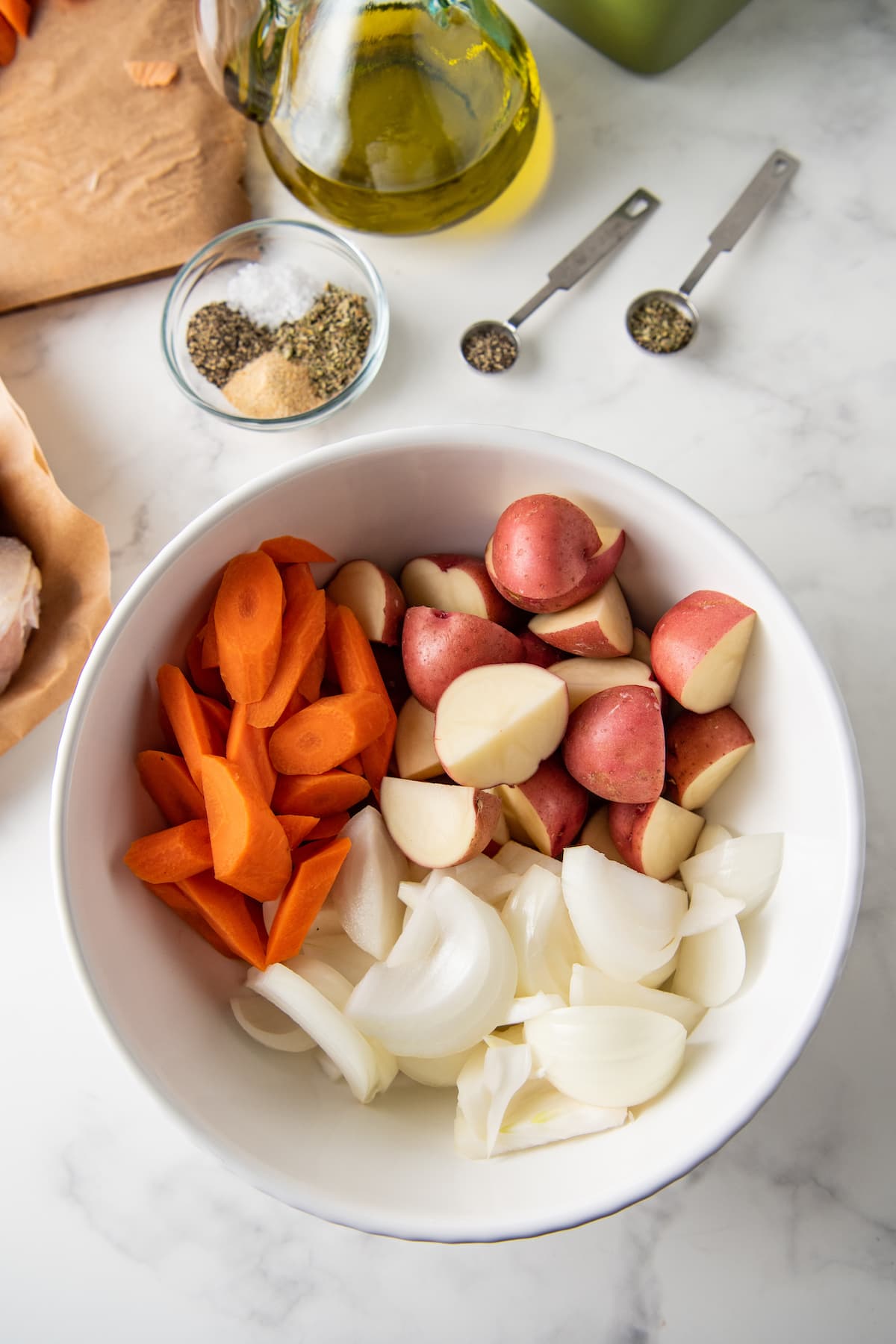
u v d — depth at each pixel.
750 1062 0.65
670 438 0.98
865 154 1.03
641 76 1.05
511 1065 0.71
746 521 0.96
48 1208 0.88
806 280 1.00
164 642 0.74
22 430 0.90
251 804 0.70
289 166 0.95
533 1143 0.70
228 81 0.92
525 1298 0.87
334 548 0.80
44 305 1.03
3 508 0.94
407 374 1.00
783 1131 0.88
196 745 0.73
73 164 1.02
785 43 1.04
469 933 0.72
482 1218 0.62
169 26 1.05
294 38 0.88
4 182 1.02
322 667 0.79
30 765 0.93
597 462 0.71
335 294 1.00
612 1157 0.67
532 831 0.77
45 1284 0.88
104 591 0.93
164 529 0.99
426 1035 0.72
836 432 0.98
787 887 0.71
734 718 0.75
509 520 0.73
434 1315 0.87
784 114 1.04
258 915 0.77
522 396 0.99
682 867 0.77
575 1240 0.88
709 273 1.01
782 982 0.68
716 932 0.73
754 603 0.70
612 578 0.78
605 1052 0.69
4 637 0.89
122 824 0.73
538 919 0.74
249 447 0.99
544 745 0.75
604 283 1.01
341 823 0.79
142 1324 0.87
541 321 1.00
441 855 0.74
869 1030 0.89
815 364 0.99
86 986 0.65
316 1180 0.65
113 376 1.01
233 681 0.74
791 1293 0.86
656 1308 0.86
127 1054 0.65
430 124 0.89
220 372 0.99
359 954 0.78
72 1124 0.89
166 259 1.01
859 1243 0.87
